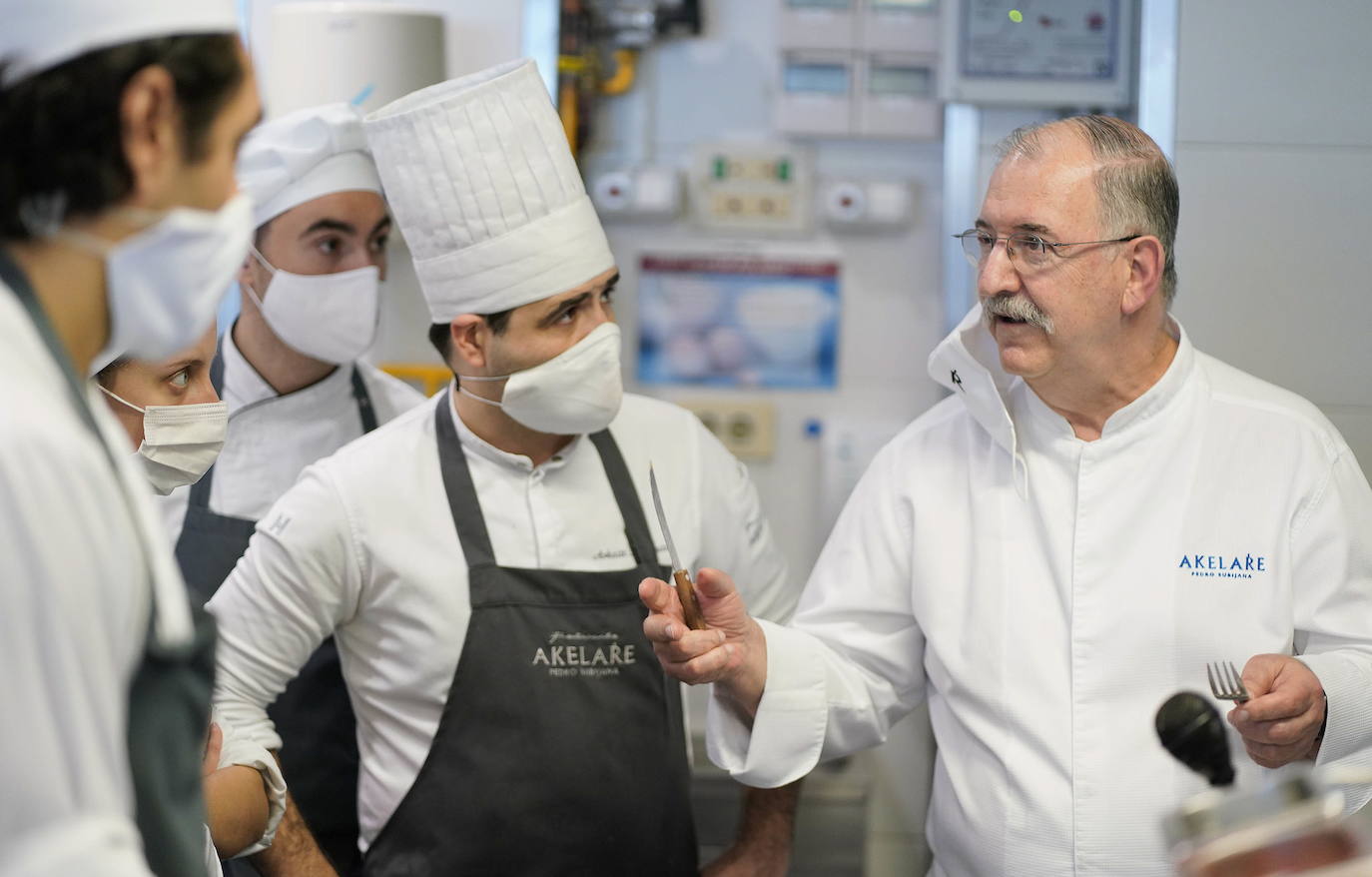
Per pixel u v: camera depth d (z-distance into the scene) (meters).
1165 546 1.58
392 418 2.27
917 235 2.84
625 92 2.84
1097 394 1.60
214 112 0.81
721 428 2.86
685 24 2.78
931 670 1.71
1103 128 1.55
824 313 2.86
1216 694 1.39
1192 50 2.22
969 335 1.65
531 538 1.76
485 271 1.66
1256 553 1.56
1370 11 2.20
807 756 1.62
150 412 1.40
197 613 0.91
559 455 1.79
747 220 2.83
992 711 1.61
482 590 1.70
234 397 2.16
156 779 0.84
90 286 0.81
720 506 1.91
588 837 1.70
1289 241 2.24
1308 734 1.42
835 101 2.76
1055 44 2.58
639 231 2.86
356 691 1.79
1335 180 2.22
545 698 1.70
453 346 1.71
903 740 2.86
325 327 2.09
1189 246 2.24
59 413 0.73
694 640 1.49
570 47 2.69
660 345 2.87
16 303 0.76
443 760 1.70
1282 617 1.55
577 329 1.69
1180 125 2.22
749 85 2.83
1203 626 1.55
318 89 2.42
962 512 1.70
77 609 0.71
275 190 2.04
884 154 2.82
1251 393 1.64
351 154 2.09
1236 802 0.76
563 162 1.69
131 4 0.76
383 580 1.72
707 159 2.81
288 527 1.71
